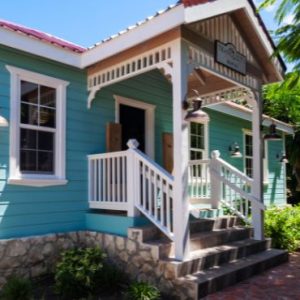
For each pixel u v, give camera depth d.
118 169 5.73
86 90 6.35
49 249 5.55
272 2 5.56
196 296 4.36
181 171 4.83
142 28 5.06
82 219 6.12
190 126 9.18
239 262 5.59
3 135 5.16
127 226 5.45
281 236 7.62
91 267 4.78
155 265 4.84
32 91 5.60
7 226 5.15
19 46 5.25
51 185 5.73
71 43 7.09
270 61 6.60
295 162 13.88
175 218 4.87
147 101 7.55
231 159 10.60
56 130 5.88
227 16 5.95
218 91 7.48
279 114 15.22
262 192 6.93
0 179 5.10
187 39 5.00
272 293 4.71
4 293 4.32
